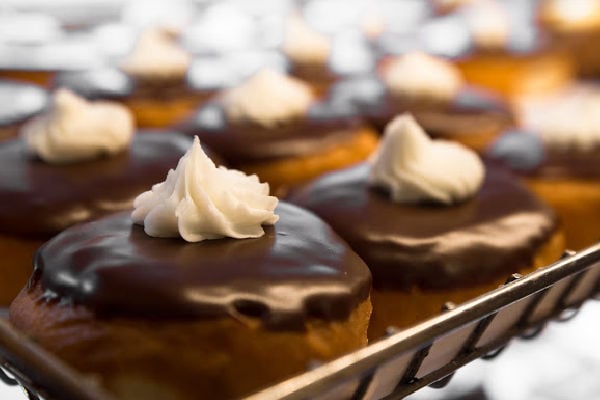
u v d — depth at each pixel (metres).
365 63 0.67
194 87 0.58
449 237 0.40
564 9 0.81
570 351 0.47
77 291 0.35
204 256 0.35
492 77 0.68
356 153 0.50
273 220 0.37
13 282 0.42
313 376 0.30
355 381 0.32
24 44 0.65
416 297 0.40
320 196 0.42
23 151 0.45
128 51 0.64
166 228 0.36
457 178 0.42
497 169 0.45
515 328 0.37
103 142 0.44
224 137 0.49
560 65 0.75
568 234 0.47
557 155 0.49
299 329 0.35
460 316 0.33
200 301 0.34
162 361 0.34
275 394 0.29
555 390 0.45
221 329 0.34
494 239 0.41
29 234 0.41
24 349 0.32
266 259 0.36
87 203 0.42
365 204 0.42
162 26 0.74
